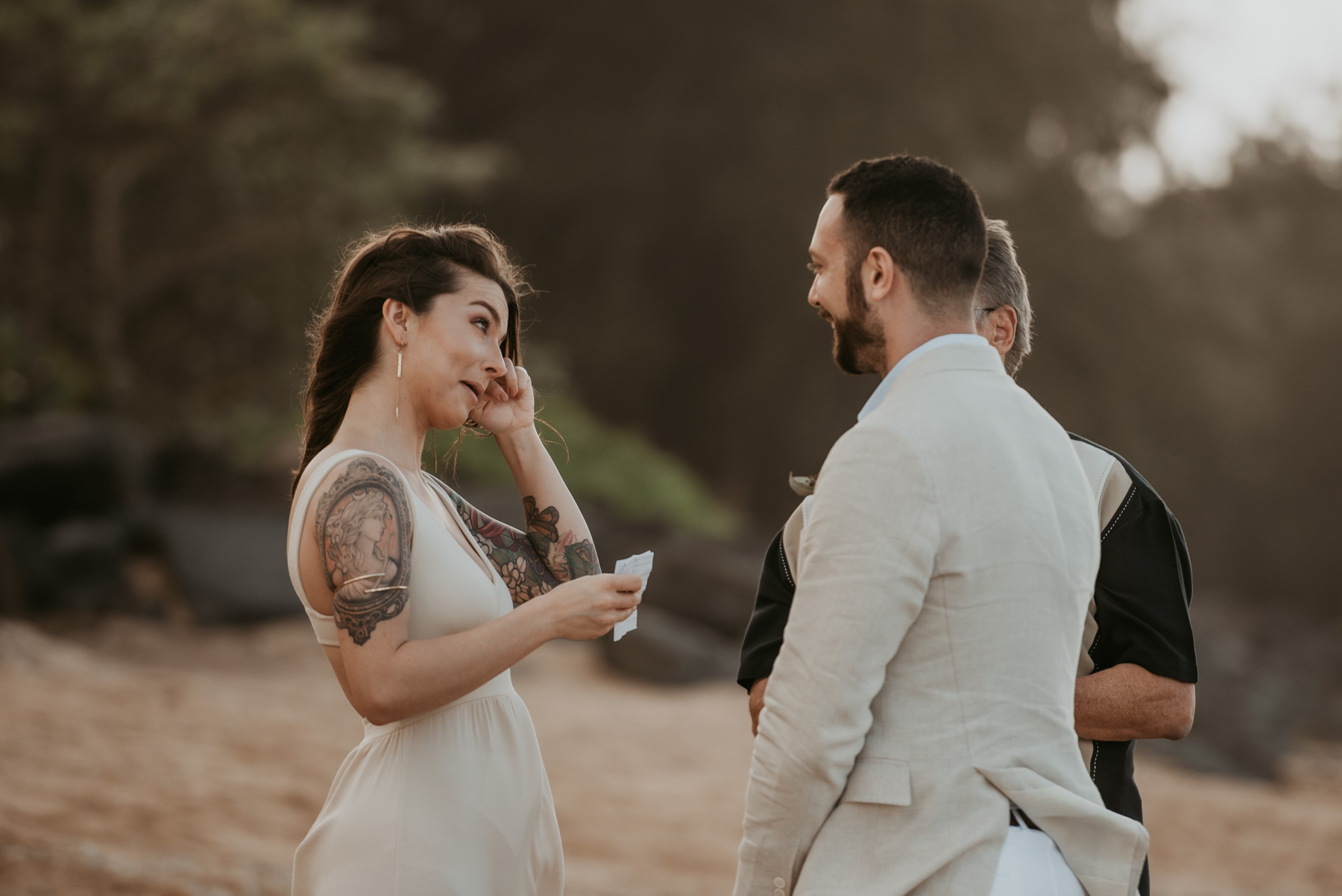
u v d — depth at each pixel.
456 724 2.45
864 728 2.09
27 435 11.80
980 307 2.70
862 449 2.16
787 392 29.56
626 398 29.92
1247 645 20.98
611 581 2.37
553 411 19.69
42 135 13.48
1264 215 36.66
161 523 12.59
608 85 30.12
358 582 2.25
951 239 2.29
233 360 15.86
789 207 28.27
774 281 29.27
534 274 29.78
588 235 29.28
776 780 2.12
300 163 15.21
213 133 14.41
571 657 13.60
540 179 28.80
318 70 14.62
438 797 2.40
